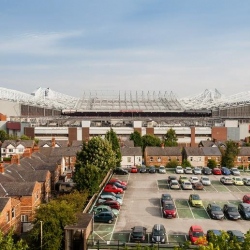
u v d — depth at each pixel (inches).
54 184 2659.9
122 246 1475.1
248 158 4028.1
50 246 1395.2
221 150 4099.4
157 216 1940.2
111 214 1825.8
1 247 1026.1
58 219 1443.2
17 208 1835.6
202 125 6658.5
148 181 2891.2
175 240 1576.0
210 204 2021.4
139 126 6053.2
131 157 4074.8
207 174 3196.4
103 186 2561.5
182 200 2276.1
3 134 5236.2
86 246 1437.0
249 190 2576.3
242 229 1731.1
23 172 2378.2
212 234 1126.4
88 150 2785.4
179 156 4065.0
